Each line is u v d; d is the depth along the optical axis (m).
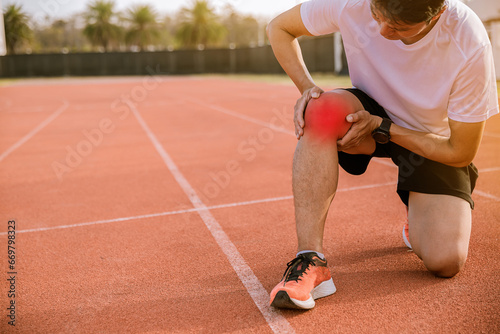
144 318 2.02
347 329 1.87
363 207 3.50
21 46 41.00
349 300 2.09
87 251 2.82
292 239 2.91
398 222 3.14
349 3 2.12
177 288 2.29
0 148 6.90
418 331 1.83
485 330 1.82
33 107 14.24
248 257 2.65
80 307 2.13
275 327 1.91
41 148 6.84
